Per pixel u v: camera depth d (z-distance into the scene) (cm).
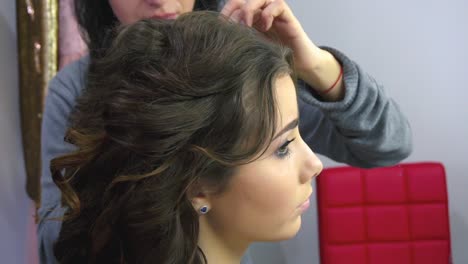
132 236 49
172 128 42
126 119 43
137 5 69
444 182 143
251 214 49
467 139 166
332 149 79
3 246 134
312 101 67
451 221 173
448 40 157
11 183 133
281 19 60
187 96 42
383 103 68
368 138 71
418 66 160
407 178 143
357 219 143
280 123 46
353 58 160
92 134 47
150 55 44
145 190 45
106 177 48
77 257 54
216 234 52
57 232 63
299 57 63
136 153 45
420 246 144
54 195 66
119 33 49
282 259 175
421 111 164
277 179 48
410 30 157
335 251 143
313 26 157
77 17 80
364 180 143
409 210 144
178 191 45
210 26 46
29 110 120
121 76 45
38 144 121
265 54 45
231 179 47
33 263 135
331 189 142
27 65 118
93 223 51
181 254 48
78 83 72
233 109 43
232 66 43
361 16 156
